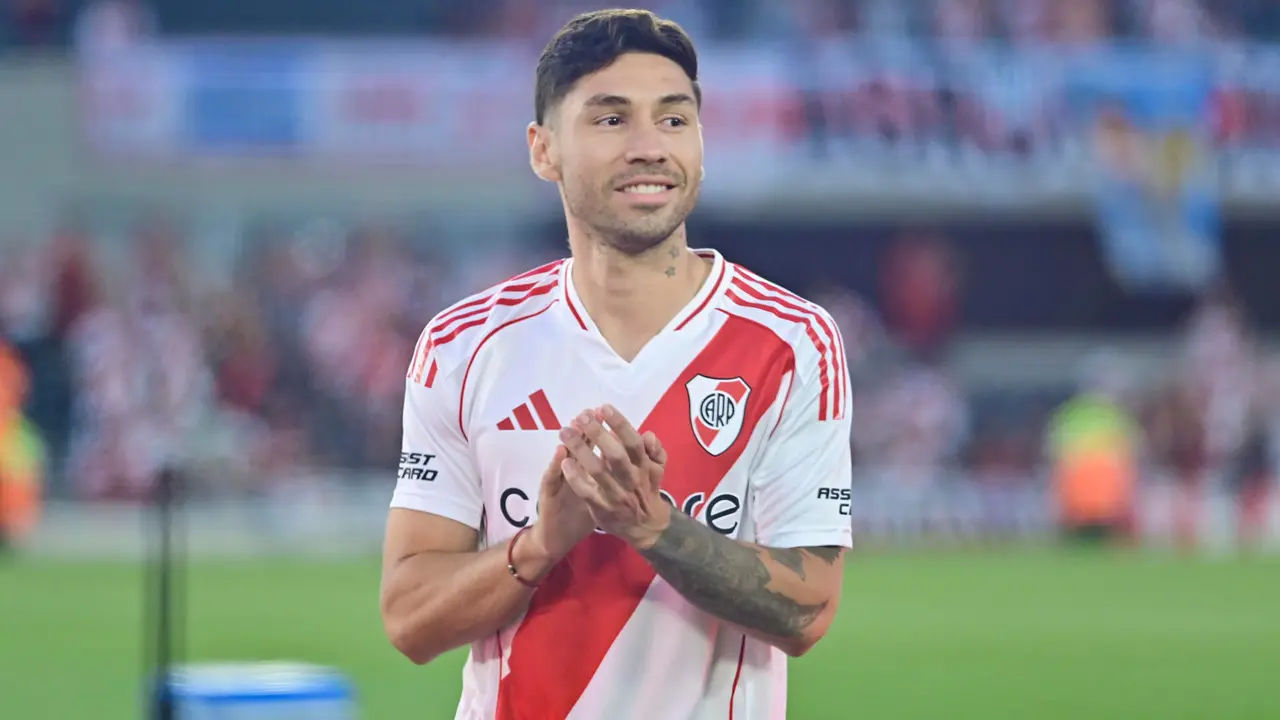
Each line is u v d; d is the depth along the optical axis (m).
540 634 9.15
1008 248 71.50
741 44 66.31
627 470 8.28
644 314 9.27
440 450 9.48
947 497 61.84
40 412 60.34
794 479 9.23
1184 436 64.56
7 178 62.91
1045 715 25.94
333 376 61.41
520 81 64.25
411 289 63.84
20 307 61.03
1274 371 67.31
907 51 64.62
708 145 64.12
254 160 63.22
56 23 66.31
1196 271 66.25
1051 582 47.53
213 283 62.41
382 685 27.30
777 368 9.24
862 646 33.62
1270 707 26.86
